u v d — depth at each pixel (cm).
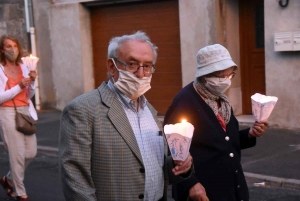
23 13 1320
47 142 955
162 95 1144
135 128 279
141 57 273
